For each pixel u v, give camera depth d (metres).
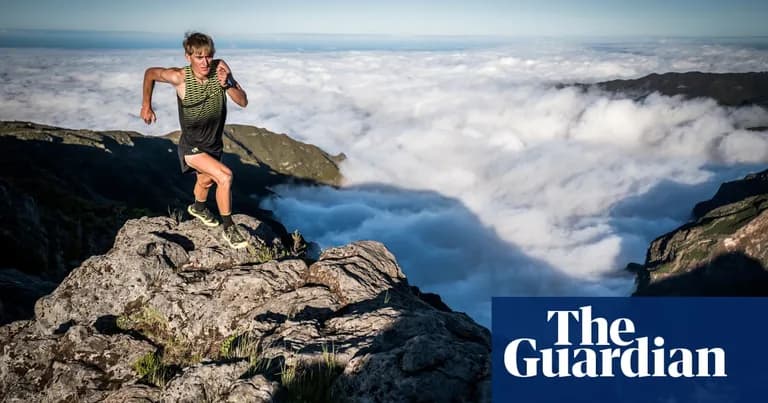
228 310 3.77
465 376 2.77
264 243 4.65
